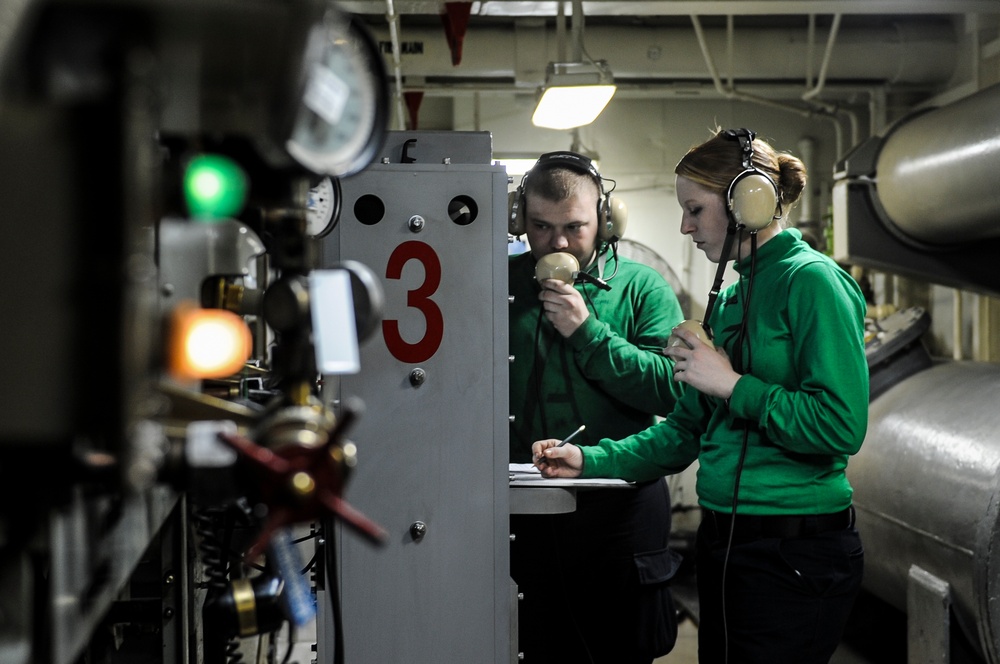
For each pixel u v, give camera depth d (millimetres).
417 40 4410
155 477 759
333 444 746
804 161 5188
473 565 1730
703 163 1786
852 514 1756
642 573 2211
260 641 2240
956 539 2463
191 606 1618
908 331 3355
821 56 4516
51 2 635
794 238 1730
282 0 674
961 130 2768
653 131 5305
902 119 3258
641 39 4496
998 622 2371
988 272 3359
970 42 4430
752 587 1680
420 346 1720
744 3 3562
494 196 1728
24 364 595
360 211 1715
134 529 980
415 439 1719
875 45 4512
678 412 1958
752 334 1722
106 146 586
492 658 1735
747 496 1684
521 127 5340
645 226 5336
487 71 4523
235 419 866
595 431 2246
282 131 792
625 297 2314
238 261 1080
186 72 717
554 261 2107
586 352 2135
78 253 588
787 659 1672
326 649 1720
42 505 678
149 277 706
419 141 1824
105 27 647
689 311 4602
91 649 1425
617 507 2215
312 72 771
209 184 845
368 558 1714
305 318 901
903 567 2822
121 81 595
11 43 645
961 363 3238
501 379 1732
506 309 1729
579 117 3457
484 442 1729
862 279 4613
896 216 3254
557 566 2229
